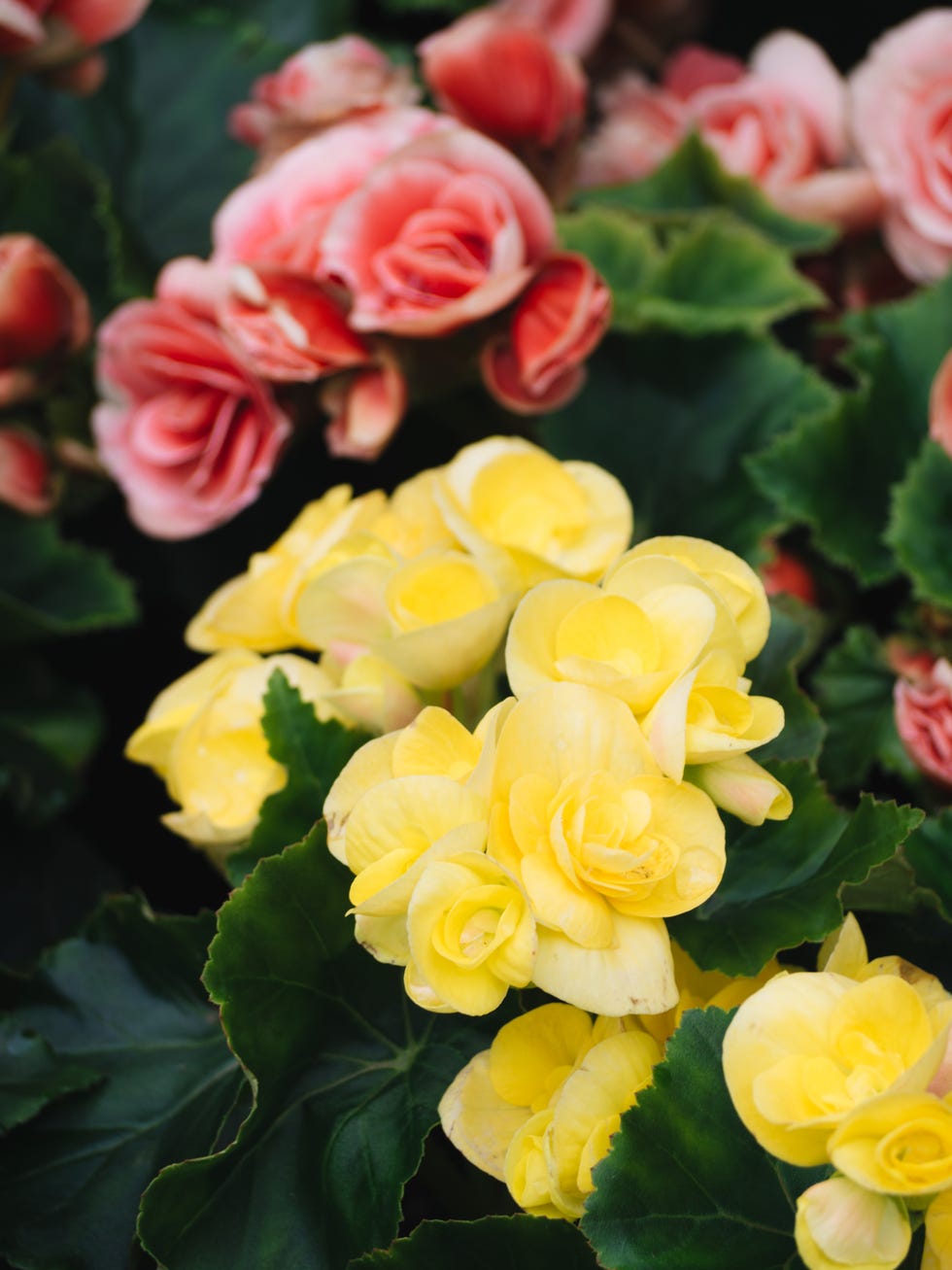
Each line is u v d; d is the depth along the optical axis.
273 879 0.42
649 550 0.41
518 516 0.46
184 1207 0.41
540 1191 0.38
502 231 0.57
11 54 0.66
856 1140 0.34
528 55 0.62
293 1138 0.43
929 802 0.58
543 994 0.43
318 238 0.60
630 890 0.37
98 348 0.65
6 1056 0.47
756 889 0.44
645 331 0.65
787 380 0.64
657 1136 0.38
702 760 0.38
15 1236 0.44
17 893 0.65
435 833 0.37
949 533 0.59
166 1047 0.49
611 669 0.38
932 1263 0.36
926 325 0.65
